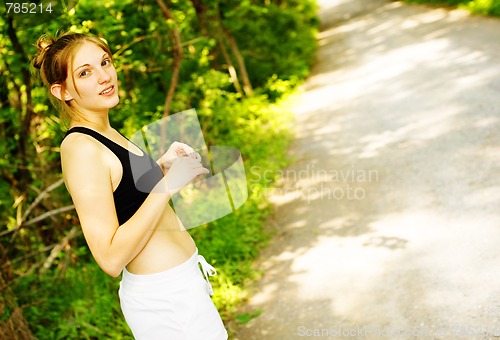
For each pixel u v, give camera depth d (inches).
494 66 319.0
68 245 225.5
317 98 407.5
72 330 159.2
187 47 333.7
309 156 282.4
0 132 205.2
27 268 215.5
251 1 531.2
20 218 211.0
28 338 149.0
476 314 120.4
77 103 68.6
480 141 220.1
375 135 279.0
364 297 144.0
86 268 203.6
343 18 878.4
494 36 395.2
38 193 220.1
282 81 470.0
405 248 161.6
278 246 194.9
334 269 164.6
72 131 66.6
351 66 485.7
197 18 362.9
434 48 428.1
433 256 151.6
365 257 165.0
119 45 227.9
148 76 291.6
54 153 221.5
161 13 268.8
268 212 226.4
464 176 194.9
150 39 269.0
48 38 69.9
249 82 477.7
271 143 315.6
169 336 71.7
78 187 63.1
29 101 197.3
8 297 147.3
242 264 186.4
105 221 62.4
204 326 72.9
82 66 66.7
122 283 73.3
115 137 71.4
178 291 70.9
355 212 200.5
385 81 383.9
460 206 174.7
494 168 192.5
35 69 71.6
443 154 221.5
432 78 342.0
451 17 534.6
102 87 67.9
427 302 131.6
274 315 150.5
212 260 185.6
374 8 876.6
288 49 572.4
